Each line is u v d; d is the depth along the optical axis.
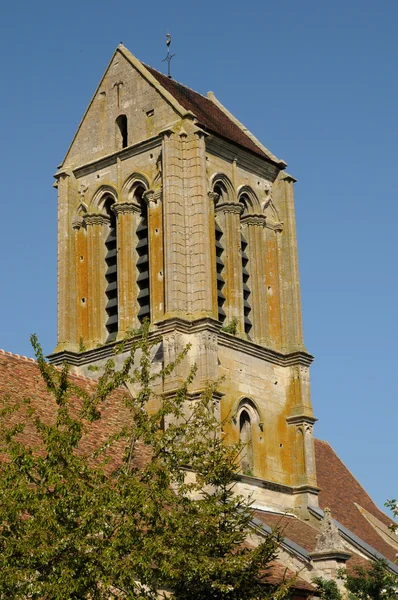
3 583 43.38
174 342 72.12
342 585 66.44
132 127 80.00
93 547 46.31
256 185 82.38
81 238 80.81
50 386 51.00
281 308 81.44
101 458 63.44
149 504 47.56
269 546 52.53
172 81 85.12
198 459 53.56
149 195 77.12
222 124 83.56
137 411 52.97
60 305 79.25
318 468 88.06
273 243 82.62
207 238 75.12
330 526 68.00
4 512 44.84
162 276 75.31
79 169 81.75
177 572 48.16
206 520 50.41
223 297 77.62
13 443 47.56
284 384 79.62
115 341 76.25
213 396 71.06
